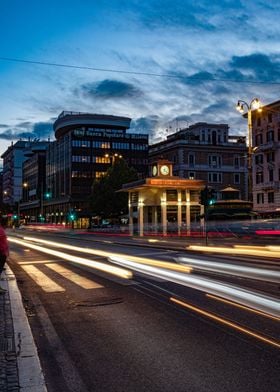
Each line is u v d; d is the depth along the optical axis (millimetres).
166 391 4668
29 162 142500
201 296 9648
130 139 105062
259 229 38531
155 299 9562
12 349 6164
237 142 94562
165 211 47688
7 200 179125
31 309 9078
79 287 11688
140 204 48938
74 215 90688
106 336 6824
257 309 8156
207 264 15914
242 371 5109
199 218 48719
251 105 33938
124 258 19891
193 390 4648
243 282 11281
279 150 63500
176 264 16297
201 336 6570
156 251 24078
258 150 66625
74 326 7539
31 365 5508
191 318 7699
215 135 90375
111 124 108500
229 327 6996
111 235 54875
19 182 165500
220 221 44875
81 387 4902
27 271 15836
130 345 6297
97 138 102188
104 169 101812
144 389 4746
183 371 5188
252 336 6465
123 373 5242
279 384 4715
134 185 49625
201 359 5566
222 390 4605
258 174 67750
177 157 87938
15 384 4898
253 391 4559
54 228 99438
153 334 6797
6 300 9898
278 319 7383
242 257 18875
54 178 114062
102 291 10906
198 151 87750
